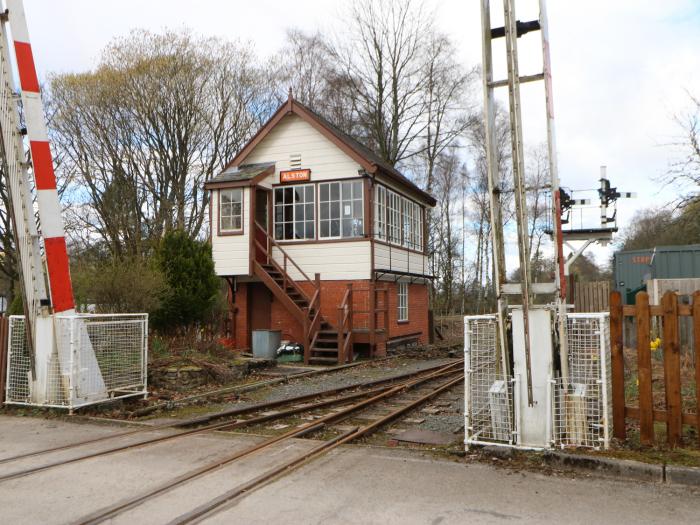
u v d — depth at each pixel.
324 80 35.72
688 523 4.22
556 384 5.79
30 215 9.01
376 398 10.12
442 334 30.45
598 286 18.84
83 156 29.47
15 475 5.50
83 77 29.17
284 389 11.69
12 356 9.06
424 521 4.31
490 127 6.20
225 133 33.12
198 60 31.03
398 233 21.05
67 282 8.97
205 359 12.43
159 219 30.11
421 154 34.94
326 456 6.05
